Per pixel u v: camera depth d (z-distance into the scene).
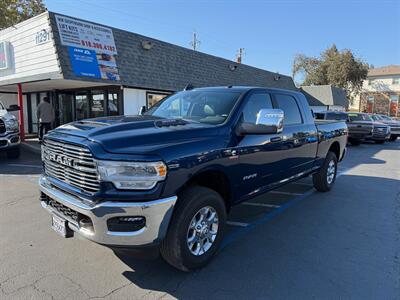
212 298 2.98
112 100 13.15
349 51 43.88
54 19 10.25
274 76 23.89
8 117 9.52
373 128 16.70
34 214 5.06
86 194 2.95
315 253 3.89
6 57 12.30
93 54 11.14
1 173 8.04
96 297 2.95
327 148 6.37
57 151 3.32
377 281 3.29
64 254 3.75
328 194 6.57
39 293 2.99
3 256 3.69
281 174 4.86
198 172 3.26
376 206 5.78
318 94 32.50
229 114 3.92
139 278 3.29
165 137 3.18
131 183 2.83
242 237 4.35
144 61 13.07
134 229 2.87
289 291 3.10
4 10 21.69
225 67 18.12
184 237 3.18
